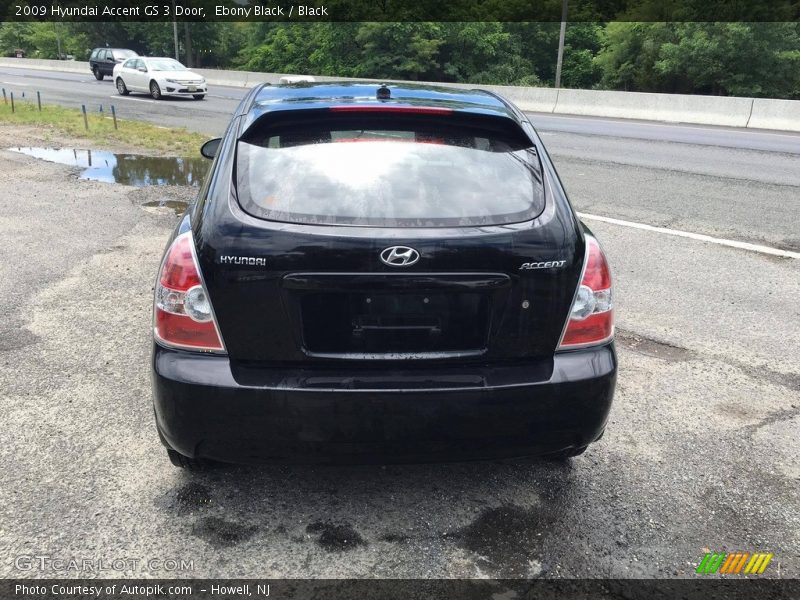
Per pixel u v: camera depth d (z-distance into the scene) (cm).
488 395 248
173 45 6519
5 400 369
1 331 458
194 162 1170
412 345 252
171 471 311
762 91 3616
